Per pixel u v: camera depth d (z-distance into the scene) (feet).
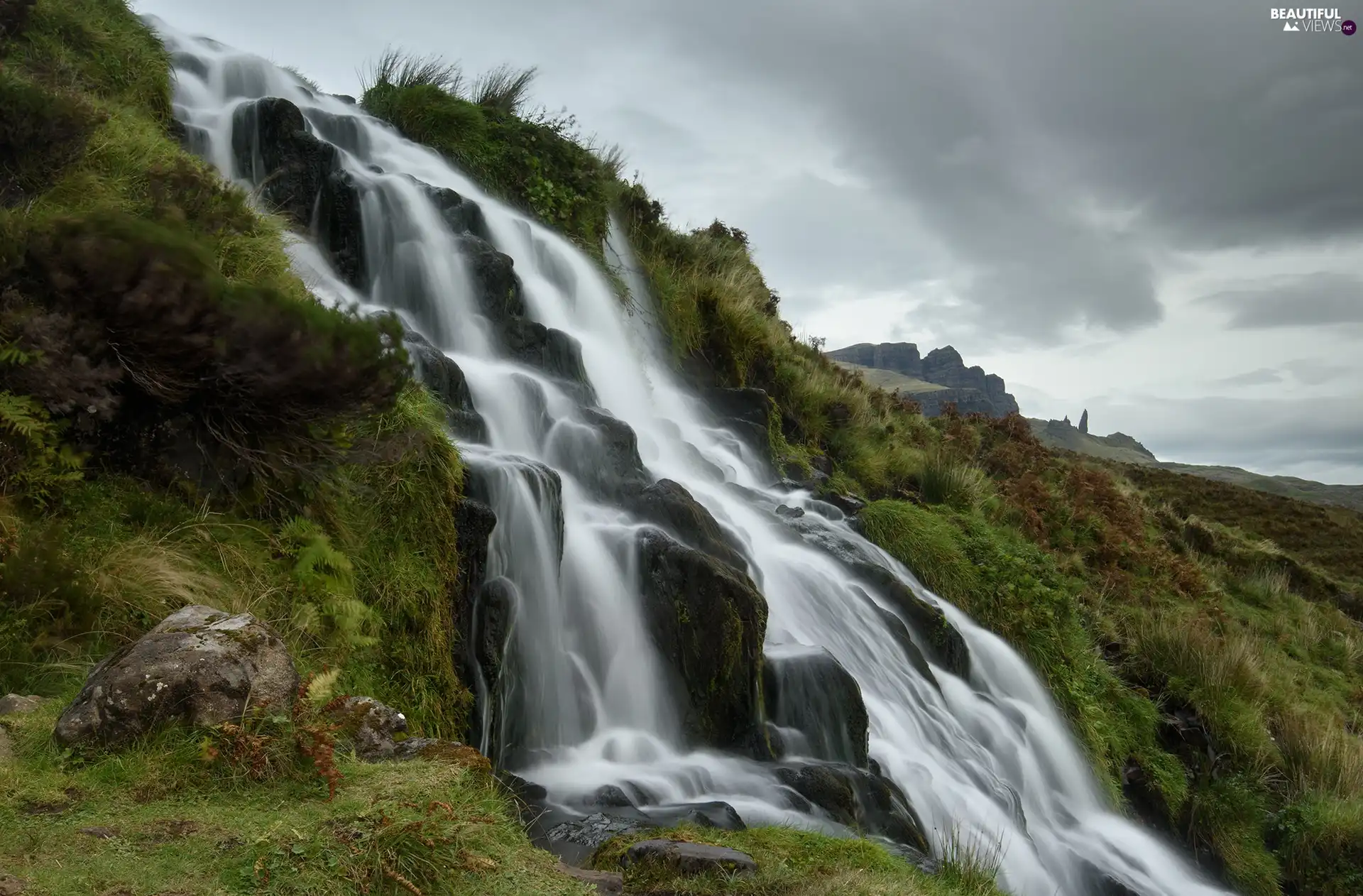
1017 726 31.32
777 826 16.17
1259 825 37.58
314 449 18.35
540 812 16.33
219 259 20.84
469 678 20.01
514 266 36.65
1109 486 63.31
